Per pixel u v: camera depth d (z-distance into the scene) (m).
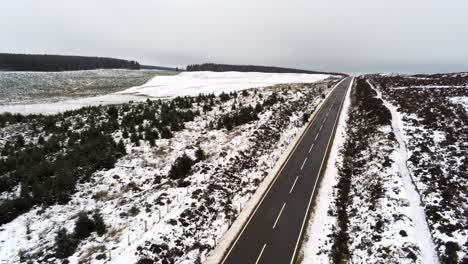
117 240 17.64
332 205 21.38
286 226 18.98
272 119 39.19
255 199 22.20
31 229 18.83
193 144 30.83
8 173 24.80
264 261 15.97
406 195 19.97
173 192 22.52
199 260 16.06
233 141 31.38
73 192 22.62
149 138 30.91
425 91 53.06
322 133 36.91
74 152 27.25
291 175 25.95
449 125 32.53
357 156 28.89
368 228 17.86
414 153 25.94
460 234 16.12
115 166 26.27
